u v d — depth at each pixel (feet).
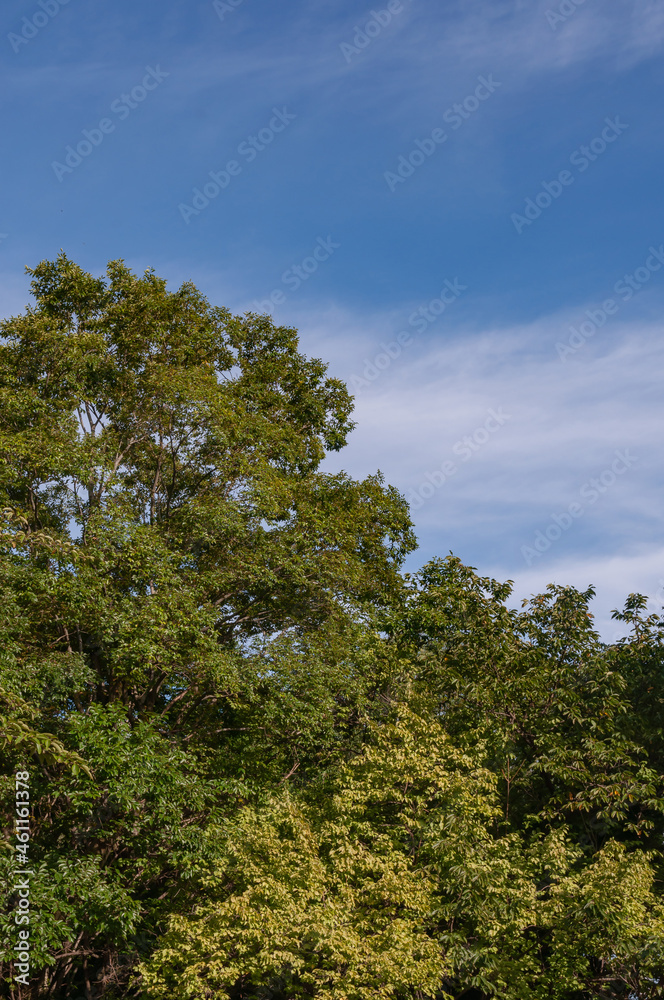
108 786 51.31
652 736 63.82
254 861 52.54
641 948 46.88
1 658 52.03
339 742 67.51
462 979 50.39
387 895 48.80
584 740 60.75
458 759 57.62
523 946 51.31
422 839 54.65
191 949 47.55
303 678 64.90
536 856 54.75
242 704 65.62
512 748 64.75
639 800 59.00
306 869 49.75
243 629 77.61
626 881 48.32
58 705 58.65
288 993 50.80
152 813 54.65
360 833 56.03
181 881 61.93
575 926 49.26
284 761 72.95
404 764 56.65
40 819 59.72
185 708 70.64
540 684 64.23
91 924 50.21
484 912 49.88
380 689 73.10
